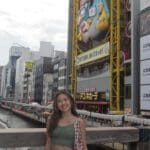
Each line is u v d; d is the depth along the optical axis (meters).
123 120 32.97
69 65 104.44
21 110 96.12
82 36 89.75
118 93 68.06
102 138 6.64
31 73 177.50
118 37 69.00
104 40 75.88
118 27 69.12
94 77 81.25
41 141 5.87
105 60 75.19
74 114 5.61
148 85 53.88
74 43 96.56
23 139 5.76
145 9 55.56
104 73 75.56
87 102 84.25
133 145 7.23
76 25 95.31
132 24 60.47
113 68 71.00
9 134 5.66
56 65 133.25
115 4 72.00
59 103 5.54
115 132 6.82
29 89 177.75
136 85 59.00
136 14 60.41
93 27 82.38
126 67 66.75
